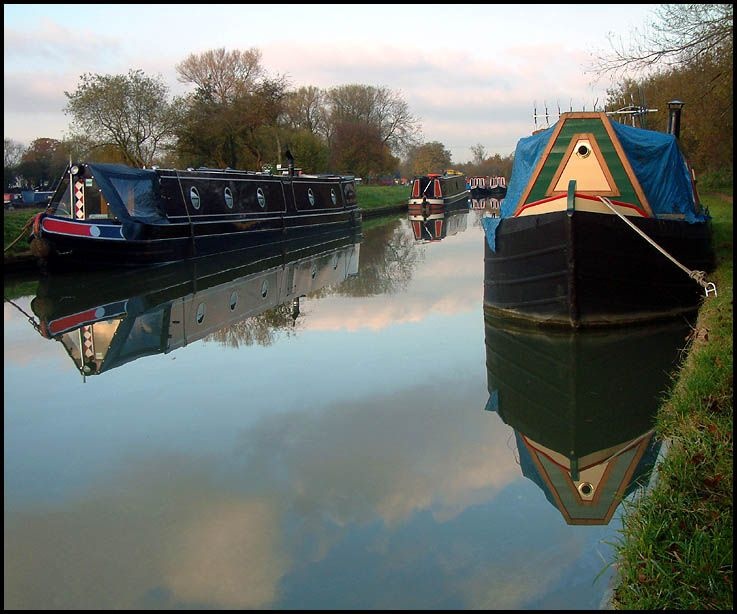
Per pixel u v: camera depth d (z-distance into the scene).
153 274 18.08
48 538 5.07
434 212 43.44
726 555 3.92
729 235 17.03
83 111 33.75
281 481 5.91
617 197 10.24
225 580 4.51
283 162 41.78
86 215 18.00
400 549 4.84
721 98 18.31
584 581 4.32
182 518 5.35
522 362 9.42
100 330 12.20
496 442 6.75
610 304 10.14
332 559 4.70
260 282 17.47
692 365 7.38
